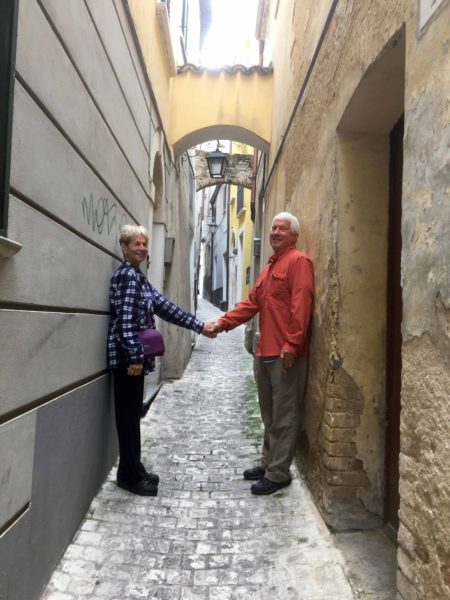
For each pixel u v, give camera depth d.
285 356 3.22
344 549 2.62
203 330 3.73
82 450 2.74
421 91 1.74
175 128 7.18
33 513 2.01
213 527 2.89
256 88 7.29
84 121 2.55
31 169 1.84
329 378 2.90
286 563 2.52
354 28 2.64
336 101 2.96
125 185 3.76
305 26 4.27
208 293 34.34
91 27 2.65
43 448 2.10
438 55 1.61
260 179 9.38
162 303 3.68
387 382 2.87
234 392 6.58
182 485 3.47
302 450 3.62
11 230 1.68
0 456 1.66
